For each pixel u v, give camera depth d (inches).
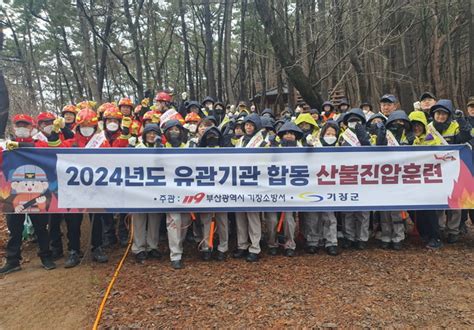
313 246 226.2
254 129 229.9
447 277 190.2
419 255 220.4
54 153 208.4
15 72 1130.7
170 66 1378.0
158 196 212.2
